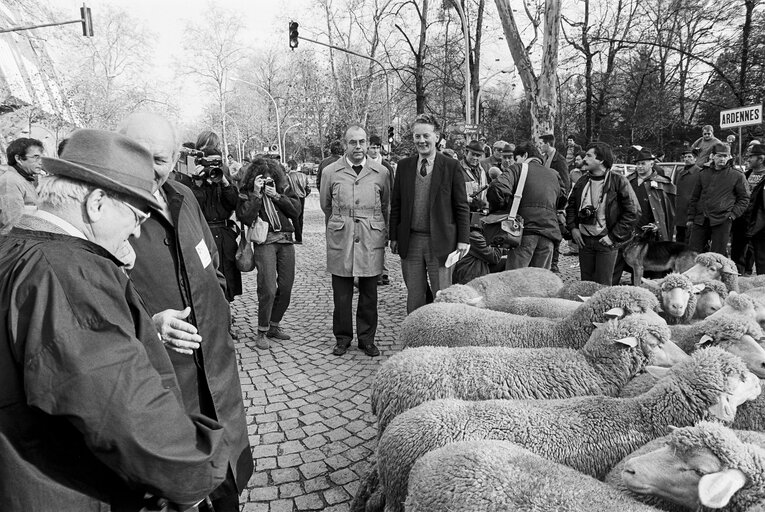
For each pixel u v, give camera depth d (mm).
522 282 4562
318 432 3367
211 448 1296
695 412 1952
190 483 1234
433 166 4422
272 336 5297
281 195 4863
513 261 5199
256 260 4941
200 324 2061
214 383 2074
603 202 5078
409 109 36312
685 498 1574
